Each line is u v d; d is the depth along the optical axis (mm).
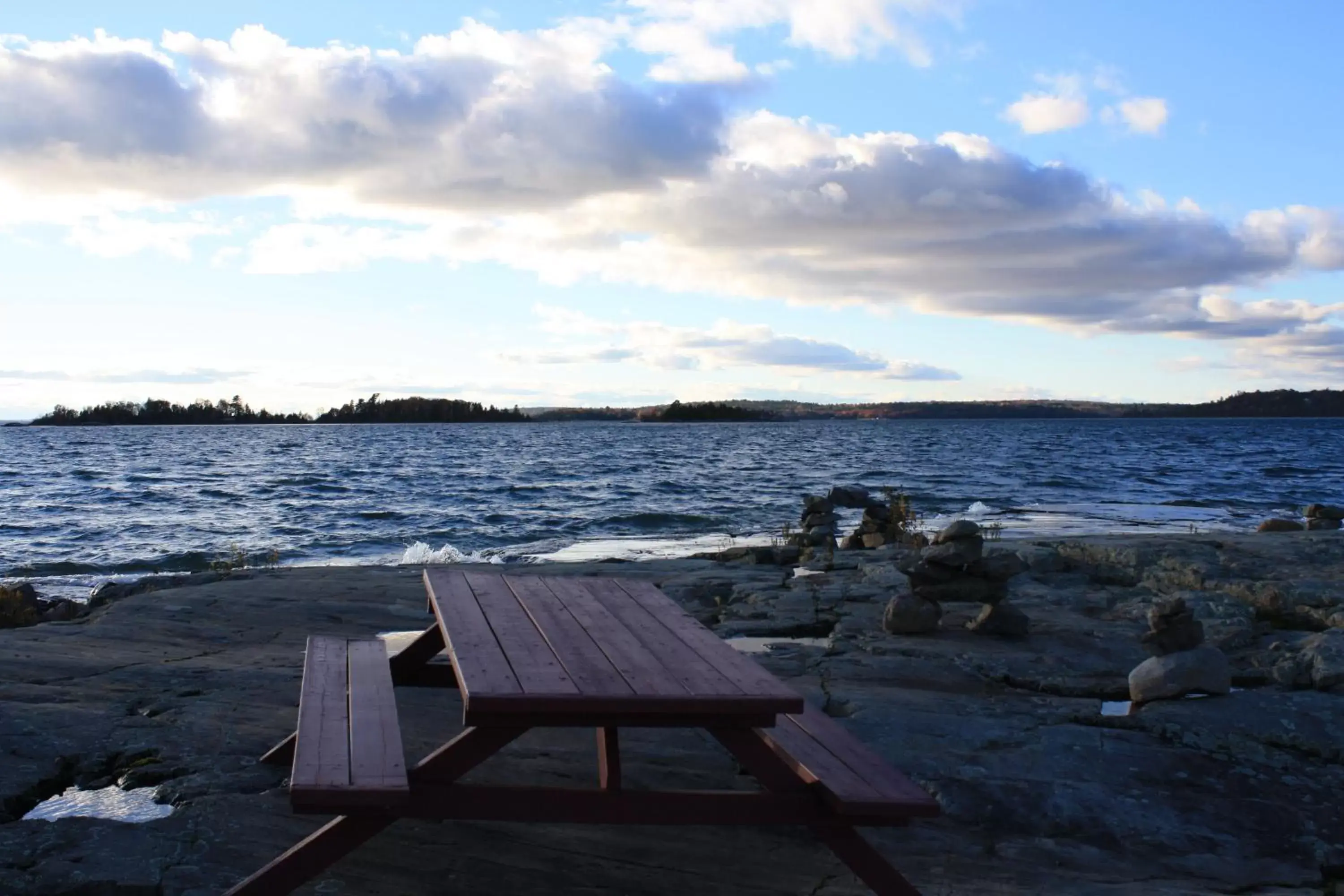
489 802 3166
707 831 4211
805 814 3252
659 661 3510
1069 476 44375
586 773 4770
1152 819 4480
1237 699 5836
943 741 5324
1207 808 4613
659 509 29422
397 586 10328
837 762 3477
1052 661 7113
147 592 11109
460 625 3941
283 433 160625
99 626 7980
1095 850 4219
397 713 4035
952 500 31141
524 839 4047
